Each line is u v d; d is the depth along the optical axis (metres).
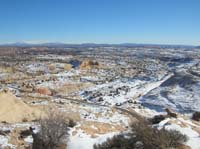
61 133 17.70
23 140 19.83
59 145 17.44
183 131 17.20
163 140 14.91
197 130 17.89
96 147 16.52
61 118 19.56
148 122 21.97
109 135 19.23
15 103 31.69
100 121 29.91
